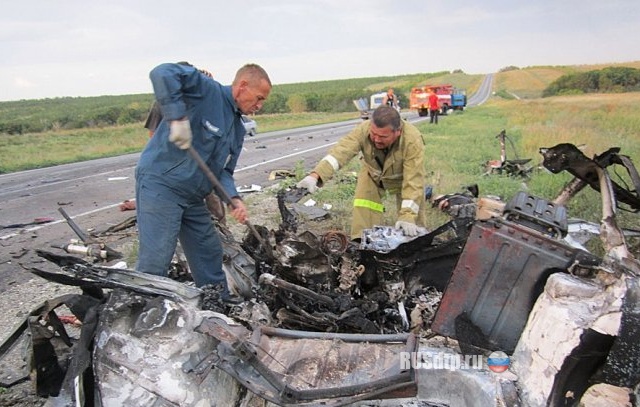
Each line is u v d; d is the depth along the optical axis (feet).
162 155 11.60
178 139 10.54
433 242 13.61
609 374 8.01
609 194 10.19
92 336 8.91
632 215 19.92
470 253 9.36
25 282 19.38
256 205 30.63
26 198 37.01
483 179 35.27
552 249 8.98
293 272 12.68
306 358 9.35
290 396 8.34
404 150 16.62
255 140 86.58
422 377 9.06
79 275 9.27
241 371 8.55
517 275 9.13
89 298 9.46
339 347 9.62
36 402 11.71
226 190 12.55
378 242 13.89
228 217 27.68
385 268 12.93
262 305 11.57
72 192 38.91
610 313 8.00
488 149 54.65
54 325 9.64
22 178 49.73
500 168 38.17
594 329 7.87
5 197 37.96
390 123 15.61
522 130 76.89
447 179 35.42
